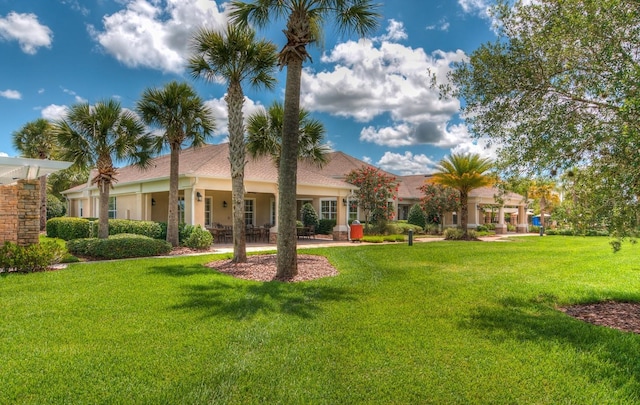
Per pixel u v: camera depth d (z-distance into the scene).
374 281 8.72
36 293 7.32
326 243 19.42
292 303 6.66
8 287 7.82
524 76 5.65
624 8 4.61
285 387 3.64
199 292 7.41
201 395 3.48
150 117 14.02
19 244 11.16
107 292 7.38
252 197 23.56
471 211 31.44
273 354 4.41
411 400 3.43
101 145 13.79
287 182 9.16
